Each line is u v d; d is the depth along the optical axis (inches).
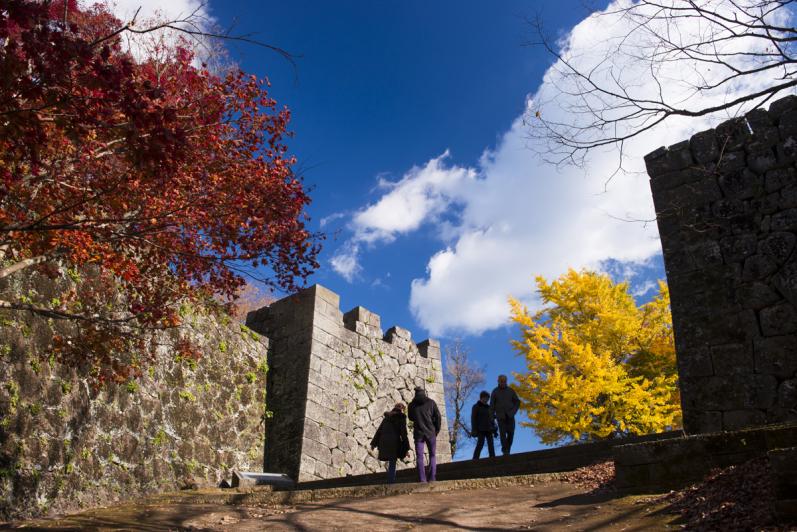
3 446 297.9
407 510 261.0
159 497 352.2
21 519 291.7
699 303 310.2
